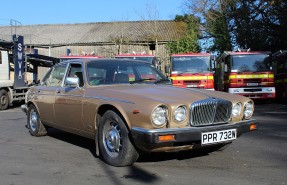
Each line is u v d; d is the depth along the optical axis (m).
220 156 6.08
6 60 16.47
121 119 5.34
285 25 23.81
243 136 7.95
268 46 25.77
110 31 39.47
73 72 6.75
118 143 5.45
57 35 40.41
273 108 15.06
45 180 4.93
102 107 5.69
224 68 18.09
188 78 16.89
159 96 5.23
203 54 17.08
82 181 4.88
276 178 4.86
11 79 16.78
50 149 6.82
